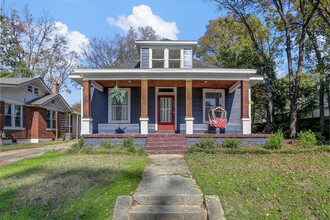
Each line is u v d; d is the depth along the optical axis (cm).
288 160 584
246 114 900
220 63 2095
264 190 364
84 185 394
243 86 910
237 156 649
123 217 300
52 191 369
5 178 444
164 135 843
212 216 297
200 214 312
